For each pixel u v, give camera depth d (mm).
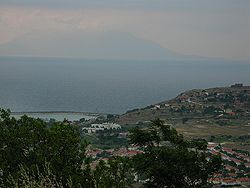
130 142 17188
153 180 15922
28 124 14766
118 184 12156
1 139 13750
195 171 15992
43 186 9914
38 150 13406
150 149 16391
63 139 13938
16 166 13477
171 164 15906
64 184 12531
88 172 13273
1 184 11492
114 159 13078
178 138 17047
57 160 13156
